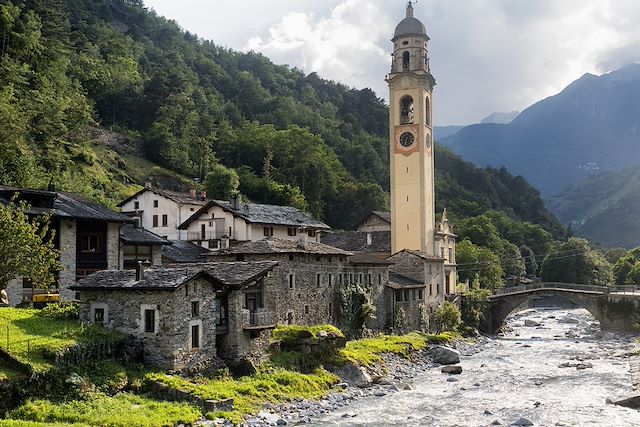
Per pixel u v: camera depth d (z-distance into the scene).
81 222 61.53
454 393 54.06
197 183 139.50
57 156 107.75
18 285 54.22
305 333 56.12
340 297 72.75
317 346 56.00
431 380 60.41
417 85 104.00
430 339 81.19
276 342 54.12
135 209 99.12
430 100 107.25
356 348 65.88
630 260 149.50
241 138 167.38
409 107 105.44
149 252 70.00
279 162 161.12
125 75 164.00
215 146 162.38
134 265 68.25
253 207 88.88
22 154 91.62
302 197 143.75
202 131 162.00
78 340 41.66
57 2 152.25
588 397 52.50
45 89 118.38
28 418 34.94
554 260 153.00
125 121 160.62
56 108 114.12
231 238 84.06
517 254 172.12
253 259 64.12
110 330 45.09
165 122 156.38
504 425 42.97
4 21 117.00
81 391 38.53
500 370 66.31
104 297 46.44
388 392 54.03
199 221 87.06
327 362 56.19
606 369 66.50
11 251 44.38
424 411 47.16
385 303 82.88
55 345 39.88
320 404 47.78
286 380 49.66
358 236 108.62
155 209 97.81
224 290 48.88
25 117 99.88
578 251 153.00
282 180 152.75
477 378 61.50
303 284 66.81
